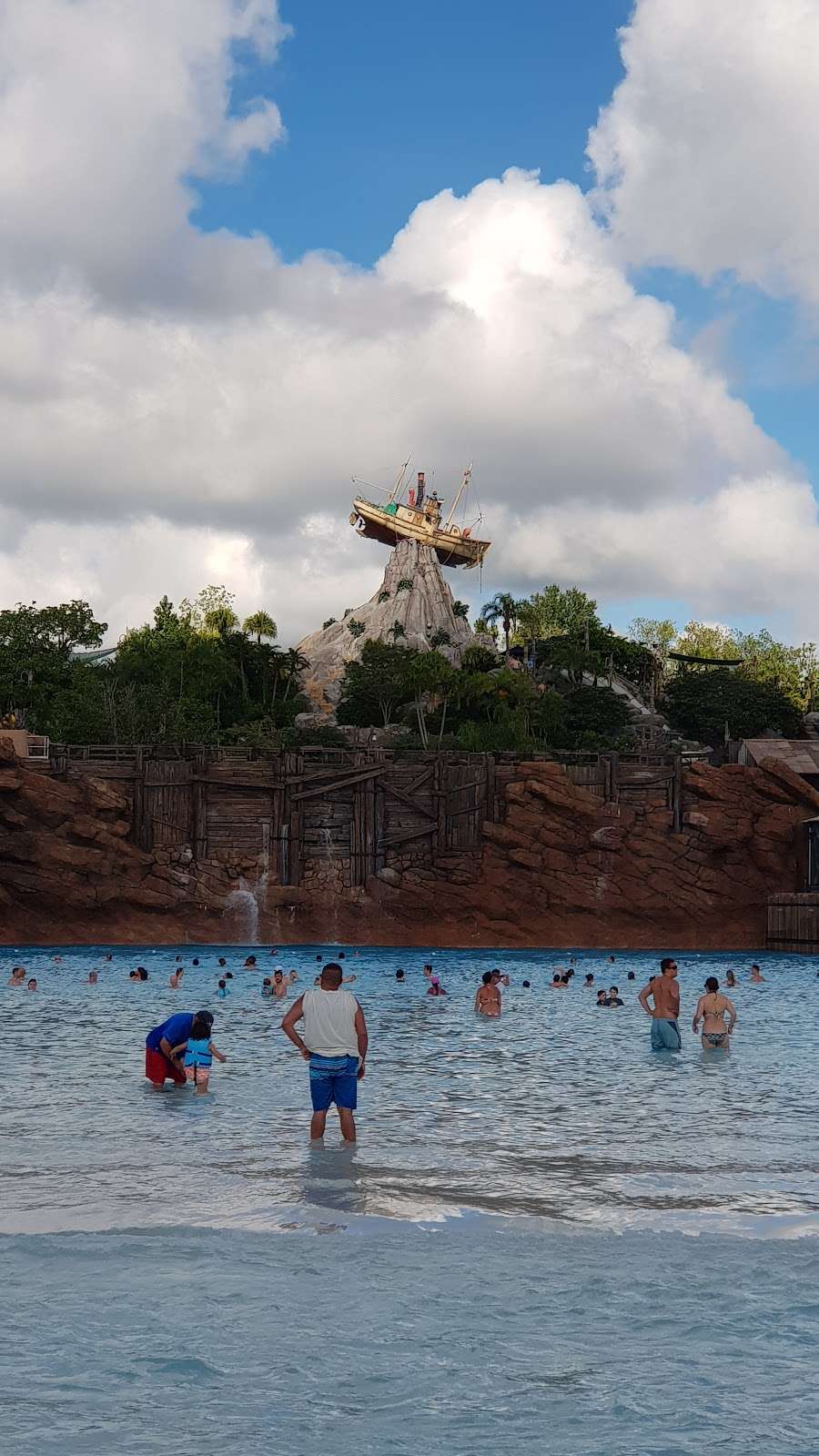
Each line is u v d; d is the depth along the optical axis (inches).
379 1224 353.4
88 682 4606.3
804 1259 321.4
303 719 6250.0
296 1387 234.2
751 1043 932.0
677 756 2878.9
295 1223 354.3
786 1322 272.8
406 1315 275.6
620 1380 239.0
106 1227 346.9
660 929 2765.7
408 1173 433.7
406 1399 229.0
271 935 2679.6
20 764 2632.9
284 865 2755.9
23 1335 259.9
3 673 4596.5
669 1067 776.3
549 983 1724.9
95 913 2598.4
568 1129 534.6
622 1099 629.9
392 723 6284.5
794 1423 219.6
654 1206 383.2
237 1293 289.1
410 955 2399.1
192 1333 262.1
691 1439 212.7
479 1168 444.1
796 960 2317.9
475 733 4586.6
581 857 2795.3
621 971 1987.0
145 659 5866.1
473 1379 239.1
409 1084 686.5
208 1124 538.9
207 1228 346.6
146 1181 414.3
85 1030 989.2
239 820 2773.1
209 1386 234.1
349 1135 499.5
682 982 1736.0
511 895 2760.8
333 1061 501.0
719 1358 251.4
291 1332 263.4
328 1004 506.3
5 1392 229.8
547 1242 337.1
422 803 2839.6
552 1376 241.1
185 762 2748.5
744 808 2837.1
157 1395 229.3
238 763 2797.7
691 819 2807.6
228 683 6136.8
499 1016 1162.6
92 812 2640.3
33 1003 1278.3
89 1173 428.8
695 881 2792.8
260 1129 526.6
